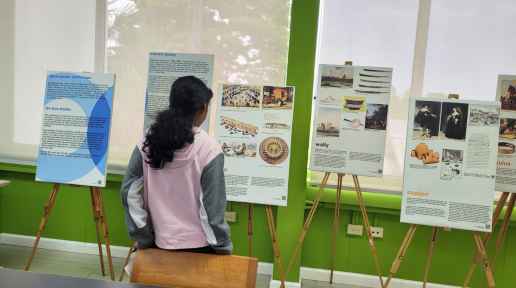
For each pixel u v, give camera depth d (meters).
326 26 2.69
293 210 2.67
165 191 1.32
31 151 3.11
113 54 2.96
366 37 2.66
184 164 1.28
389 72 2.29
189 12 2.83
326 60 2.72
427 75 2.63
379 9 2.63
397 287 2.75
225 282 1.31
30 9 3.01
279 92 2.33
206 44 2.83
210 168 1.29
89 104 2.31
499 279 2.62
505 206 2.59
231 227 2.92
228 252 1.37
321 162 2.37
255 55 2.79
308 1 2.52
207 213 1.28
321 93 2.36
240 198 2.35
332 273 2.73
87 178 2.29
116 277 2.66
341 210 2.80
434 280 2.71
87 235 3.09
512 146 2.21
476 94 2.59
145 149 1.27
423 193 2.14
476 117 2.10
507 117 2.21
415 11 2.61
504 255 2.61
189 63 2.40
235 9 2.78
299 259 2.69
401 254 2.21
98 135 2.30
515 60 2.53
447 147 2.12
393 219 2.74
